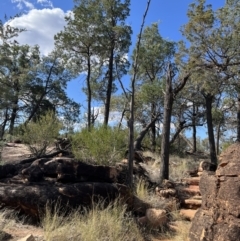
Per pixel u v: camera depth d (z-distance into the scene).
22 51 31.89
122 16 23.98
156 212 7.48
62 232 5.92
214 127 30.42
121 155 9.73
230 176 4.64
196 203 8.74
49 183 7.51
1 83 25.80
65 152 10.30
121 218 6.88
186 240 6.50
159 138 24.78
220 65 13.42
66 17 23.28
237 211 4.43
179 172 13.28
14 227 6.32
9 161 10.50
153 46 26.89
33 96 32.69
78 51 24.33
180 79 14.13
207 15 12.91
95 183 7.46
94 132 9.59
